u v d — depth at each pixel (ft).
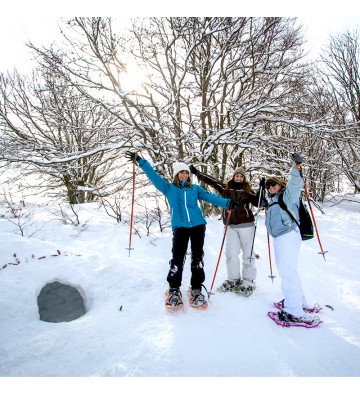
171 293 9.54
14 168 31.09
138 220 20.97
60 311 9.87
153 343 8.00
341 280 11.73
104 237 17.42
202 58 25.64
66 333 8.50
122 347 7.94
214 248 15.81
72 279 10.82
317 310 9.46
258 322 8.94
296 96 24.75
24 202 26.07
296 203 9.04
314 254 14.90
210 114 26.94
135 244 16.21
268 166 24.34
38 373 7.14
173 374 6.98
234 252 10.66
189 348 7.77
